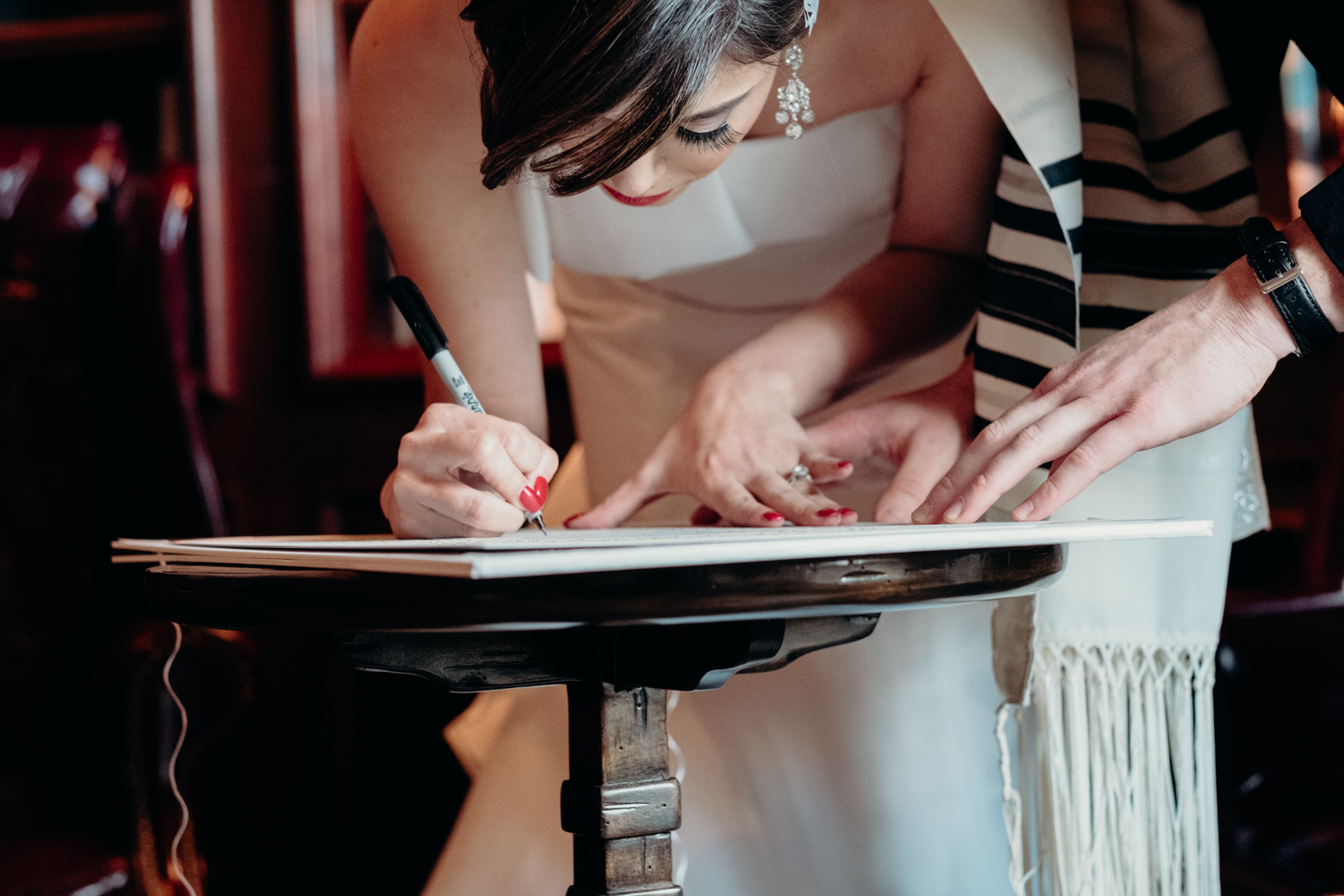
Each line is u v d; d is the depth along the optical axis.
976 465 0.73
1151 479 0.89
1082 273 0.92
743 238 1.07
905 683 1.01
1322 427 1.60
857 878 0.98
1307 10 0.80
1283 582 1.58
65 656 1.28
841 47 0.90
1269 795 1.03
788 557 0.54
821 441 0.93
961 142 0.94
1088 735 0.87
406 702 1.81
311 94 1.82
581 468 1.28
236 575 0.61
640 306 1.16
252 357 1.86
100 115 1.92
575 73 0.56
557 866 1.00
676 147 0.69
